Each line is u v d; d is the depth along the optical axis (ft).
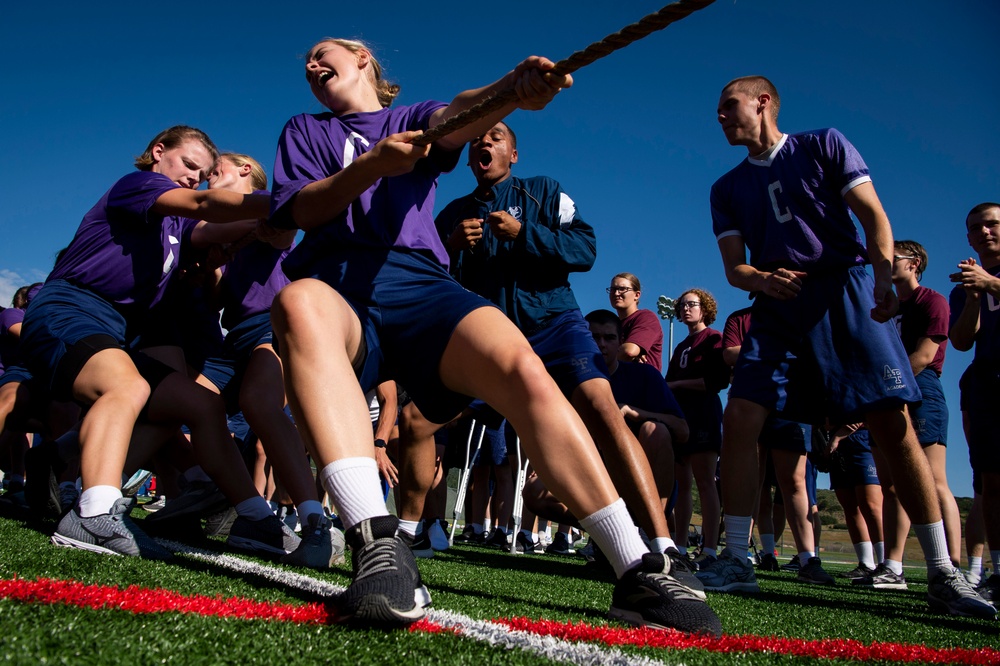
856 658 5.85
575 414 5.83
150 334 12.25
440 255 6.97
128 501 8.55
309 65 7.65
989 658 6.27
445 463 23.58
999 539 12.91
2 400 15.80
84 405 9.09
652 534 9.31
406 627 4.86
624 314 20.21
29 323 9.43
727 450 11.60
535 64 5.23
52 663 3.37
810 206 11.38
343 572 9.09
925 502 10.75
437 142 7.04
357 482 5.24
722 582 11.28
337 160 7.07
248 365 10.71
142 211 9.70
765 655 5.53
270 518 10.16
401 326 6.43
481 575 10.83
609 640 5.43
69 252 9.92
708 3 4.03
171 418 10.02
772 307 11.62
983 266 14.65
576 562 17.66
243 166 13.64
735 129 11.99
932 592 10.64
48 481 12.25
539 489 17.28
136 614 4.58
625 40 4.52
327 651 4.08
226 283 12.62
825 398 11.28
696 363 19.65
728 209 12.55
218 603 5.17
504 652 4.55
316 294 5.82
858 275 11.22
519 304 11.32
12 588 4.98
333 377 5.52
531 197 12.59
